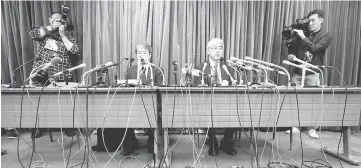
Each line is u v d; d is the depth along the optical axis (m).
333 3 3.27
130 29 3.10
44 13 3.03
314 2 3.25
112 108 1.75
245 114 1.78
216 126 1.78
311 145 2.52
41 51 2.77
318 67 1.91
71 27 2.86
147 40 3.12
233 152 2.17
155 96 1.74
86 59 3.07
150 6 3.08
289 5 3.22
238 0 3.14
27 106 1.75
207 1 3.12
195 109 1.76
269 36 3.20
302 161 1.91
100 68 1.91
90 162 1.97
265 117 1.80
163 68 3.08
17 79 3.11
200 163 1.95
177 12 3.14
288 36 2.91
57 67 2.74
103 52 3.09
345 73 3.37
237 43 3.16
